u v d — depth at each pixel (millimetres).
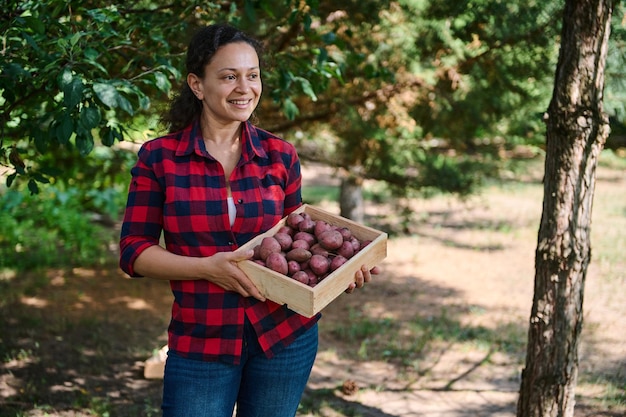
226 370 2180
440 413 4172
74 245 8172
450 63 5480
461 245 8719
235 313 2162
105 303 6266
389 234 8469
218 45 2109
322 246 2189
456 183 6352
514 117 6023
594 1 2762
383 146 6391
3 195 8234
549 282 2990
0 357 4781
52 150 6402
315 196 11539
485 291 6875
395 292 6809
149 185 2180
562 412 3074
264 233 2221
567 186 2898
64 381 4457
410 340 5441
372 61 5512
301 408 4156
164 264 2109
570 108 2846
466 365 4949
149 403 4188
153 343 5285
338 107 5805
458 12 4887
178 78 2951
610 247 8211
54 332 5387
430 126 5988
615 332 5598
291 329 2236
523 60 5141
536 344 3061
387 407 4234
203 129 2246
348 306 6359
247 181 2219
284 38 4355
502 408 4250
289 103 3615
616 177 13047
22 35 2715
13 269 7176
